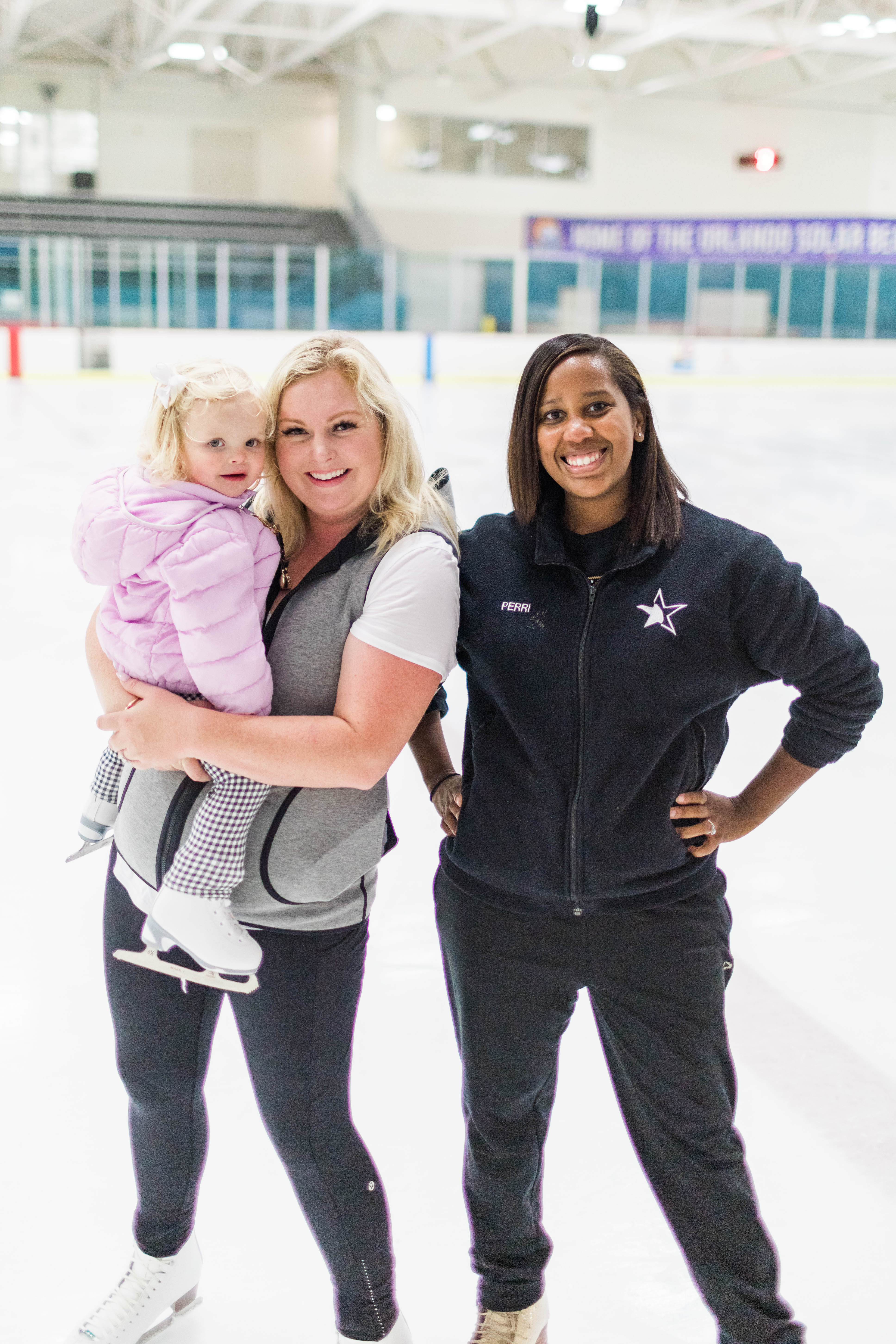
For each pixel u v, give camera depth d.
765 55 19.58
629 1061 1.43
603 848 1.35
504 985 1.43
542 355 1.35
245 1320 1.62
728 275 21.80
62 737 4.02
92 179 22.94
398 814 3.45
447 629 1.32
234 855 1.35
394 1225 1.79
